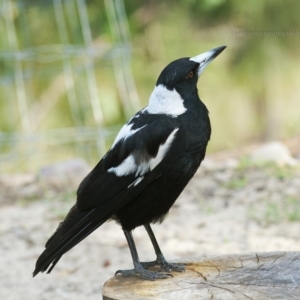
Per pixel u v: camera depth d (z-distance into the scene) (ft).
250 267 20.65
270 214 37.09
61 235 21.29
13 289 31.45
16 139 50.08
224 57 55.77
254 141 58.70
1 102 56.85
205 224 36.96
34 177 47.19
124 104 54.60
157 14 56.65
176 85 22.00
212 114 58.44
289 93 57.98
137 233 36.76
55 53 55.98
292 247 33.47
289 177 41.57
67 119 57.21
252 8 52.44
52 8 55.62
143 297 18.99
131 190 21.83
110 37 56.13
